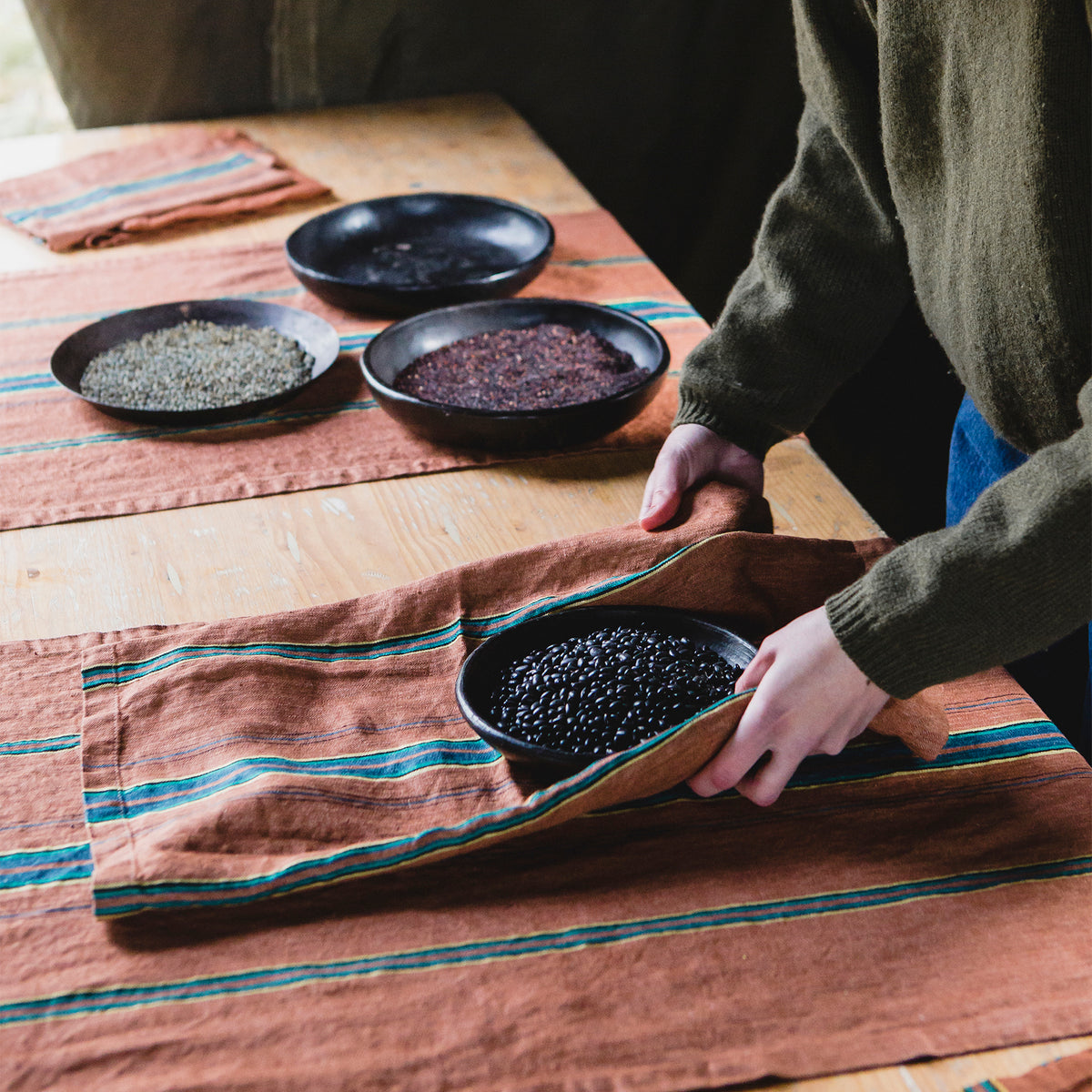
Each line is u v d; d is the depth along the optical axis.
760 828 0.90
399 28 2.62
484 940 0.80
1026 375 1.03
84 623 1.13
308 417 1.50
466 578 1.12
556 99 2.78
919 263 1.12
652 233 3.01
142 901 0.80
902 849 0.88
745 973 0.78
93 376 1.55
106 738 0.96
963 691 1.05
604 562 1.12
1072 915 0.82
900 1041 0.73
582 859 0.88
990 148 0.95
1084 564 0.76
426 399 1.44
